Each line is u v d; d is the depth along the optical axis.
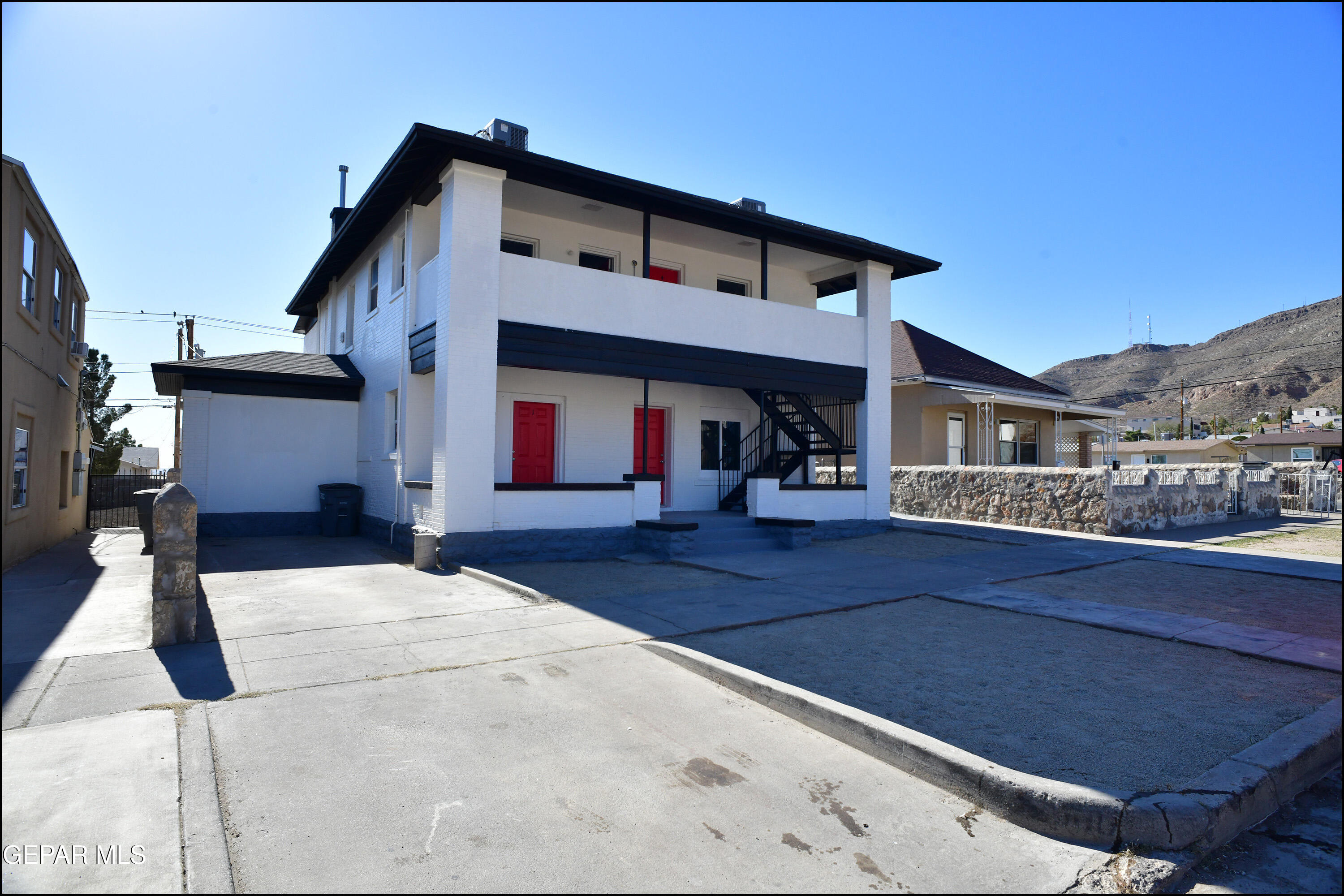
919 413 20.59
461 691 5.14
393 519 12.91
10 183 9.54
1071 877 3.10
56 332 12.91
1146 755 4.00
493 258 10.82
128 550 12.93
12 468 10.27
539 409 13.57
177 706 4.77
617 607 7.66
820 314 14.30
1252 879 3.15
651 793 3.76
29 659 5.76
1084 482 14.38
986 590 8.61
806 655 5.95
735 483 15.91
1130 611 7.46
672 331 12.45
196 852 3.14
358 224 14.06
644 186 11.70
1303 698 4.91
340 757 4.09
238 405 14.62
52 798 3.54
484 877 3.04
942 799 3.74
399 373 12.83
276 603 7.92
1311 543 13.12
